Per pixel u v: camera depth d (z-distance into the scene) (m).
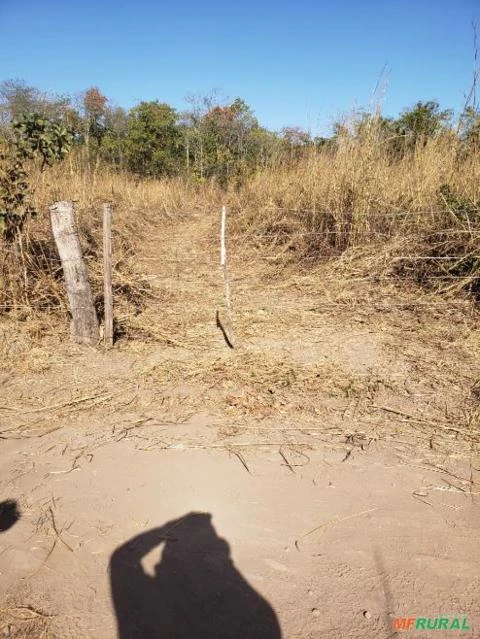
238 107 19.95
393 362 4.21
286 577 2.13
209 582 2.10
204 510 2.52
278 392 3.72
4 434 3.22
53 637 1.86
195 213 13.27
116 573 2.15
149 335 4.80
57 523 2.43
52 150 5.20
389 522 2.44
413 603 2.01
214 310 5.55
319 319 5.18
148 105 20.02
